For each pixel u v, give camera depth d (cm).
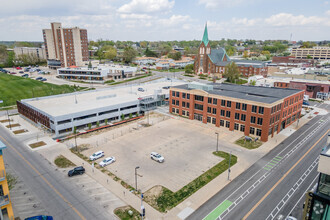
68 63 19075
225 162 5384
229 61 18362
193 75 18675
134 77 17325
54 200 4072
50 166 5209
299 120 8369
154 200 4081
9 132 7175
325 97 11381
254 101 6550
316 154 5781
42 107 7838
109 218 3656
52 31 19350
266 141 6525
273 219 3647
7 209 3048
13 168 5122
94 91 10594
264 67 17400
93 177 4778
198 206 3934
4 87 12438
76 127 7244
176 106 8912
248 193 4278
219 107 7450
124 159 5516
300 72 15112
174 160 5469
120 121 8169
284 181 4650
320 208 2373
